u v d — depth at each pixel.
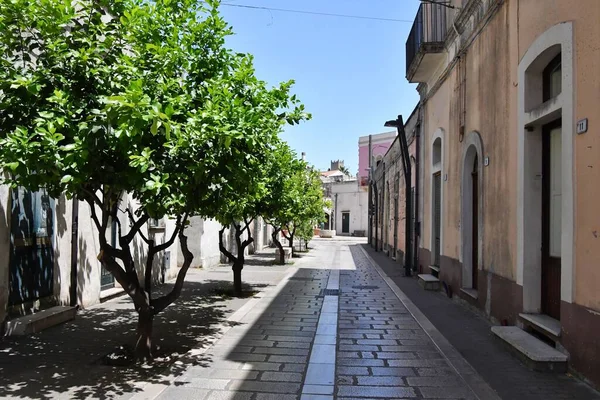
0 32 5.12
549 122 6.33
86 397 4.55
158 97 5.19
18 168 4.21
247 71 5.86
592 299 4.82
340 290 11.98
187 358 5.88
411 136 16.83
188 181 5.01
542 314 6.51
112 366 5.52
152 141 4.93
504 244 7.41
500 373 5.33
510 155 7.18
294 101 6.07
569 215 5.23
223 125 4.82
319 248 31.20
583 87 5.00
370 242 34.69
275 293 11.37
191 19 5.93
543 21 6.03
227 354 6.11
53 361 5.69
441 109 11.94
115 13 5.74
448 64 11.02
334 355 6.12
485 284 8.29
